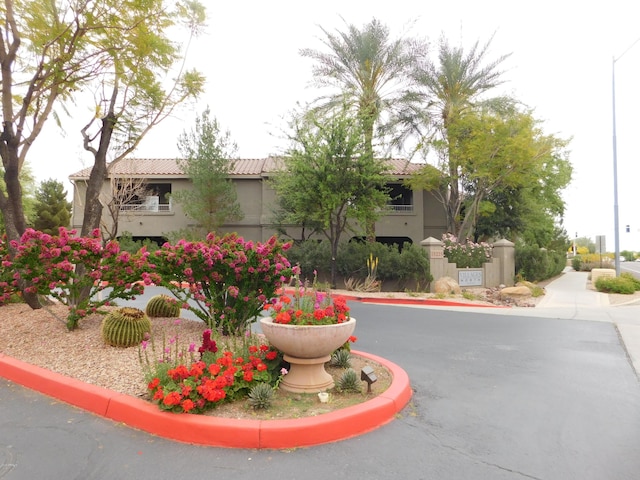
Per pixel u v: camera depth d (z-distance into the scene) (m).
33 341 6.73
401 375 5.70
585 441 4.14
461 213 25.92
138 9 9.02
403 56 22.50
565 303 15.69
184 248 6.86
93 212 8.91
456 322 11.08
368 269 18.84
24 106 8.53
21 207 8.80
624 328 10.48
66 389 4.96
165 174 26.08
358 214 18.69
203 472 3.47
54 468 3.51
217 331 6.44
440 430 4.36
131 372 5.38
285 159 19.42
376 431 4.32
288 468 3.56
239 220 25.55
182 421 4.05
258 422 4.05
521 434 4.29
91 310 7.33
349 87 23.12
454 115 22.86
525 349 8.04
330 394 4.96
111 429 4.25
